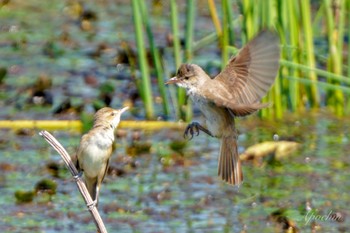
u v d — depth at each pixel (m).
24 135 15.12
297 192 12.98
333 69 16.14
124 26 21.91
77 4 23.06
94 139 9.88
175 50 15.33
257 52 9.35
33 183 13.14
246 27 14.94
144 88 15.98
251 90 9.33
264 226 11.91
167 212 12.29
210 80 9.57
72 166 9.33
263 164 14.12
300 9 15.88
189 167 13.88
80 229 11.70
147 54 18.58
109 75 18.47
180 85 9.56
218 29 15.51
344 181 13.40
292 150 14.55
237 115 8.59
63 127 15.43
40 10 23.12
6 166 13.66
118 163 13.96
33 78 18.09
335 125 15.88
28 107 16.56
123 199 12.69
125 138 15.12
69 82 17.98
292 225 11.85
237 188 13.11
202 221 12.04
